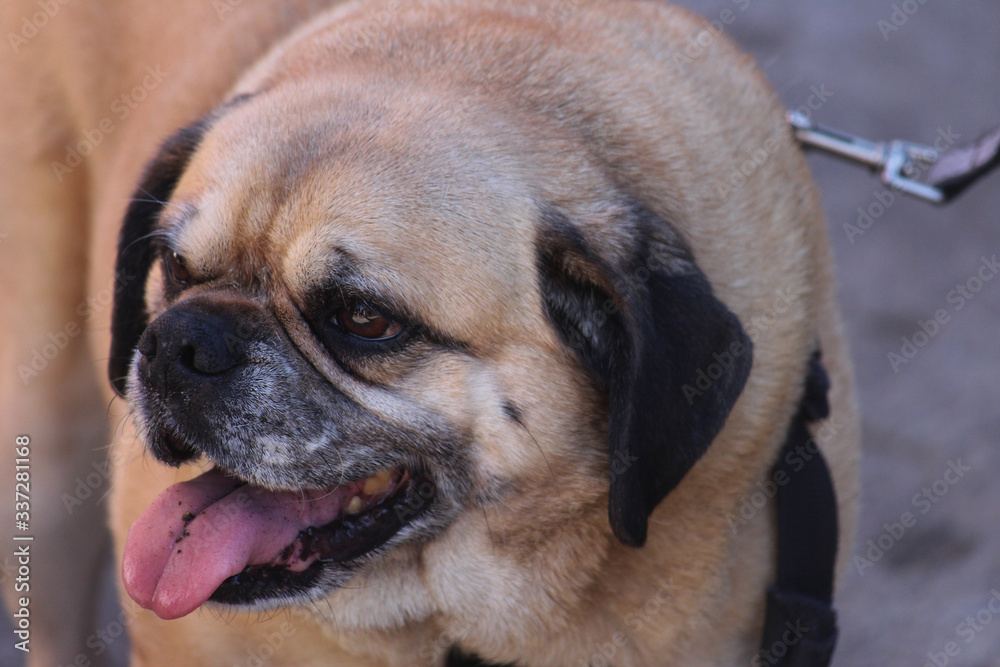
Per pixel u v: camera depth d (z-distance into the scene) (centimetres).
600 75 435
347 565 413
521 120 406
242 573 402
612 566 431
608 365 388
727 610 452
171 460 402
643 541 386
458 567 431
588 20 477
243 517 402
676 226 415
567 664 451
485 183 383
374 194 371
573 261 384
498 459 400
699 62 481
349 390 389
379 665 458
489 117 400
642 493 380
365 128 388
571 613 439
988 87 1486
